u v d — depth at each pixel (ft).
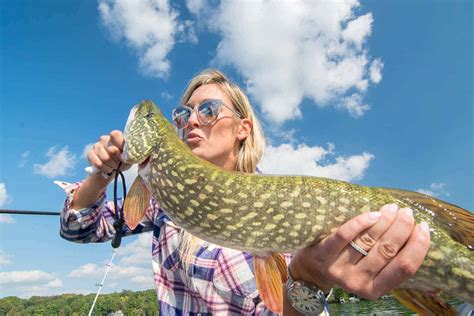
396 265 1.05
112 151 1.56
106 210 1.96
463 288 1.09
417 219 1.14
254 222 1.28
